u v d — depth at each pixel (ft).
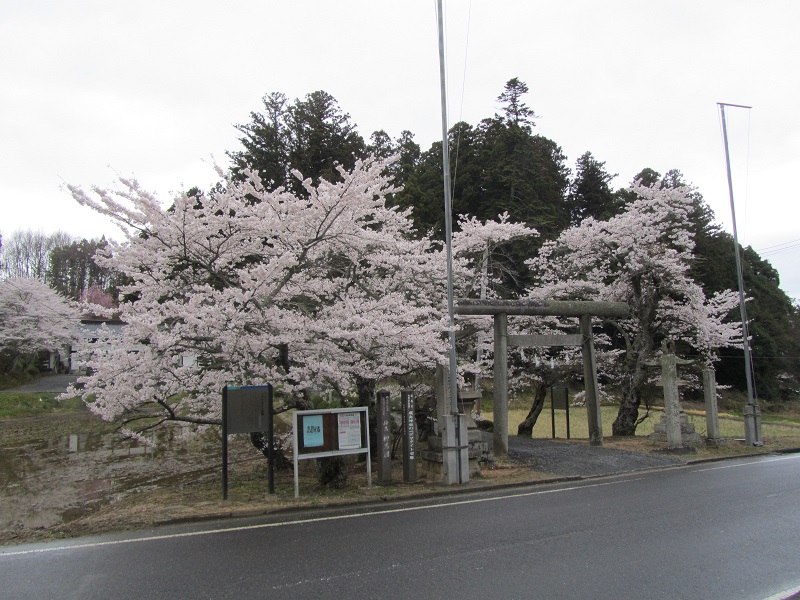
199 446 57.67
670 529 21.99
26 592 15.65
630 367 61.93
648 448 50.21
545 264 67.56
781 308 134.31
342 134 98.89
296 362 33.22
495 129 109.91
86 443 61.36
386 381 51.37
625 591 15.21
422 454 36.45
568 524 23.00
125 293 32.50
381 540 20.65
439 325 33.86
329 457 31.76
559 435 70.08
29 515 30.12
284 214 35.17
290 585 15.81
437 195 97.19
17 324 112.47
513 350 63.16
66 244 195.52
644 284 61.00
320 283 37.06
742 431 69.97
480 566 17.38
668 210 59.52
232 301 29.81
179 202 29.81
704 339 64.34
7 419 84.99
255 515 25.88
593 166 120.67
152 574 17.08
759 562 17.76
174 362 30.71
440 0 35.86
